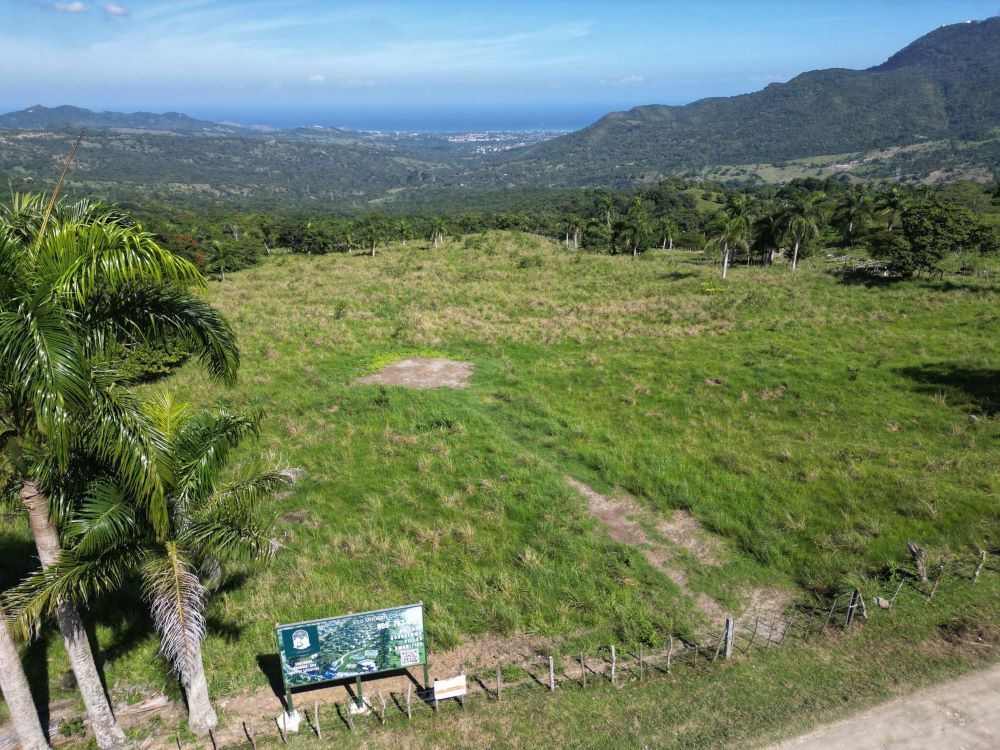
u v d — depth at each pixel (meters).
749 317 37.22
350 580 13.95
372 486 18.22
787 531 15.51
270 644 11.98
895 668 11.04
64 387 6.64
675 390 25.70
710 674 11.04
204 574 12.82
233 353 8.78
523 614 12.71
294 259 74.62
